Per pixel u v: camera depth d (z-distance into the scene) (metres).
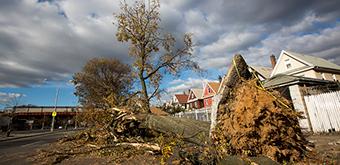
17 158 6.75
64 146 9.01
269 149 3.81
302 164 3.69
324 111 10.28
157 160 5.17
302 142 4.17
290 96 12.70
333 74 25.66
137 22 17.41
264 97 4.14
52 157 6.38
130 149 6.74
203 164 4.09
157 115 7.86
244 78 4.98
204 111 19.23
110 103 9.85
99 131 9.30
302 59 24.36
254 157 3.75
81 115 10.46
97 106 10.38
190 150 4.92
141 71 16.98
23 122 38.09
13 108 27.80
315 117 10.65
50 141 12.84
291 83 12.45
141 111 9.26
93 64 36.91
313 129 10.66
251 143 3.89
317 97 10.70
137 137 7.96
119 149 6.82
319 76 23.58
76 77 36.06
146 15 17.59
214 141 4.73
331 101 10.05
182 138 6.21
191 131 6.30
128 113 8.52
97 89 34.50
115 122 8.70
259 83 4.67
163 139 6.32
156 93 17.02
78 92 35.53
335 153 4.44
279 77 14.72
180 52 17.81
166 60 17.42
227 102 4.95
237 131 4.11
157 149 5.84
